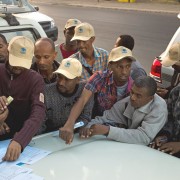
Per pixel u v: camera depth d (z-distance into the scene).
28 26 5.01
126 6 21.33
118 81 3.48
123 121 3.33
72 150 2.65
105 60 4.49
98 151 2.65
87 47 4.34
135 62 4.32
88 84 3.39
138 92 3.03
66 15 17.89
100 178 2.28
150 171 2.41
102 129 2.89
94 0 24.66
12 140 2.55
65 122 3.32
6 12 4.88
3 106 2.75
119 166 2.44
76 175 2.30
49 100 3.19
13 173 2.29
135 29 14.04
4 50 3.66
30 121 2.69
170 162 2.55
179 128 3.30
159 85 5.05
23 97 2.96
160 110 3.09
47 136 2.89
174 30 13.98
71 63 3.15
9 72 2.95
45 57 3.48
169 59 3.76
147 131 3.04
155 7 20.80
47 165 2.41
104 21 15.95
